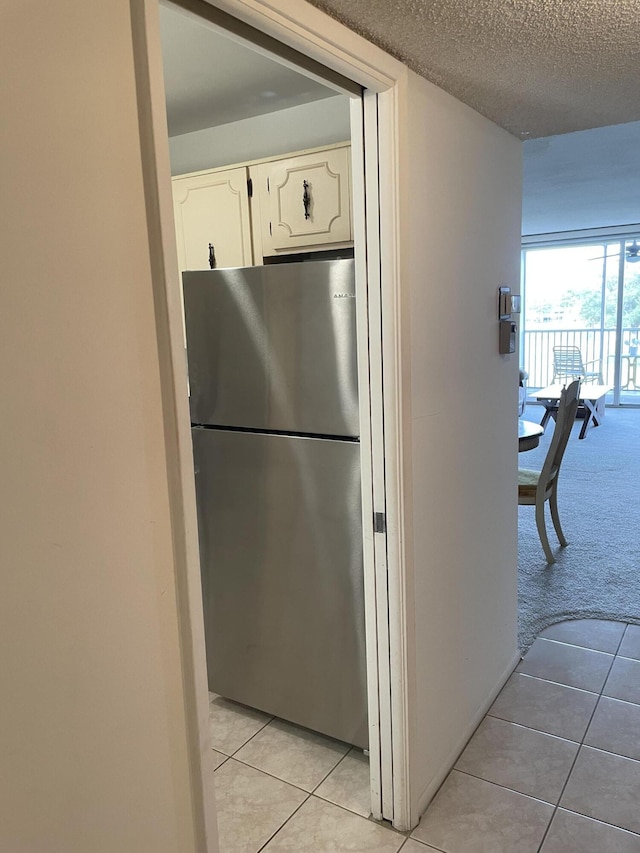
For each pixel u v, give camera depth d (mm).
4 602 728
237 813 1920
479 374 2104
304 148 2562
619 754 2094
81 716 831
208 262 2533
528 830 1808
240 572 2254
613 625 2896
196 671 999
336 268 1868
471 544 2139
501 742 2176
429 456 1803
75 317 783
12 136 699
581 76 1661
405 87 1526
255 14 1098
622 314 8906
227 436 2172
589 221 7551
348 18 1312
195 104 2500
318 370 1957
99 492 831
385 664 1764
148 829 944
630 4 1256
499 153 2133
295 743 2240
